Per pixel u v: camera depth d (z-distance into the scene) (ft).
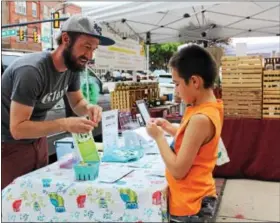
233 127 11.65
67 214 4.70
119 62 17.15
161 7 13.35
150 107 15.08
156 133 4.73
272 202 9.29
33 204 4.84
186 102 4.77
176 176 4.50
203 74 4.55
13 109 5.28
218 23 20.97
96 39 5.65
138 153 6.25
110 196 4.52
